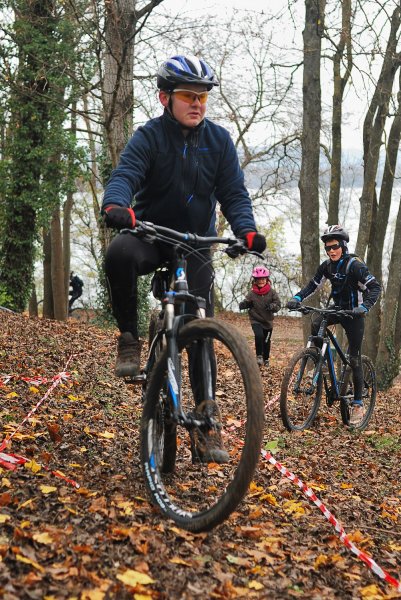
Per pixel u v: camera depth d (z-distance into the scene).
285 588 3.20
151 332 4.25
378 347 16.75
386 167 16.05
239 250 3.92
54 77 18.73
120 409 7.09
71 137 20.88
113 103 14.93
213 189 4.18
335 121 15.77
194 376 3.72
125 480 4.26
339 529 4.18
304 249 15.14
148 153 3.97
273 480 5.21
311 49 14.26
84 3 14.59
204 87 3.94
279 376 12.33
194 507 4.04
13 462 4.23
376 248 16.41
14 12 19.72
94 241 37.03
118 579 2.87
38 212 21.33
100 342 12.70
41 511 3.46
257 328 14.06
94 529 3.31
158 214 4.13
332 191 15.87
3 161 21.52
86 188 31.78
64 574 2.81
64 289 28.45
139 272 3.98
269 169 29.92
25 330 13.13
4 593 2.57
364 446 7.59
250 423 3.14
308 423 7.97
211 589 3.00
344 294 8.24
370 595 3.34
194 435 3.60
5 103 20.72
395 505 5.33
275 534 3.89
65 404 6.73
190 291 3.98
